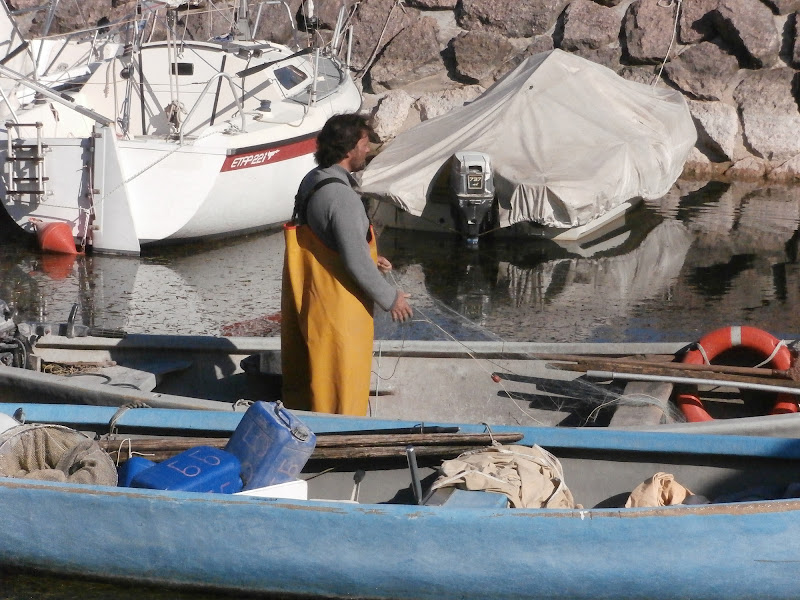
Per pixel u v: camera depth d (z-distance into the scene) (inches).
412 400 818.2
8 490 538.9
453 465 585.0
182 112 1556.3
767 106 2042.3
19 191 1477.6
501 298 1307.8
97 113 1514.5
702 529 505.7
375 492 634.8
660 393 739.4
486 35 2171.5
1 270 1386.6
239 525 525.7
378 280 641.0
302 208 660.1
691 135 1820.9
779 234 1616.6
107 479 565.3
